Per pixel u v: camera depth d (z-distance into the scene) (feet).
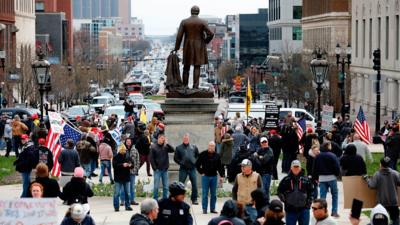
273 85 518.37
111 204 121.19
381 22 394.93
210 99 134.82
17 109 254.27
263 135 148.15
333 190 108.99
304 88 420.77
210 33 136.56
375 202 95.66
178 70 136.77
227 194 126.21
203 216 110.93
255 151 125.29
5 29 473.26
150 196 126.82
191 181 118.83
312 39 602.85
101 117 271.49
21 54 426.92
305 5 640.99
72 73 506.89
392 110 358.23
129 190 116.88
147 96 586.45
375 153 197.67
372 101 409.49
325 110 180.55
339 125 200.44
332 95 413.18
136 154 124.77
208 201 120.67
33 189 75.36
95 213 113.91
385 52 387.96
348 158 109.81
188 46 136.36
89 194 91.97
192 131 134.82
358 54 442.09
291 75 439.63
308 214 90.12
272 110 203.72
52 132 133.80
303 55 495.82
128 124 179.42
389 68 378.12
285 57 555.69
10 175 156.76
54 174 133.08
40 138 124.06
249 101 210.18
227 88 647.15
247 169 93.71
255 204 80.43
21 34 565.94
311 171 119.24
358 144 141.38
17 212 69.26
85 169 144.87
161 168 117.29
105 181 146.72
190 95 134.72
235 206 71.20
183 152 117.70
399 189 94.84
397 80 370.32
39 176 88.22
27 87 388.16
